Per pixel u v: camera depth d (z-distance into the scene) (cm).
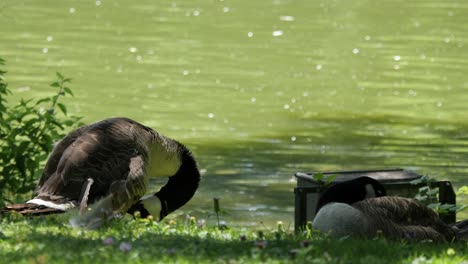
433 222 1001
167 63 2861
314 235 929
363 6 4241
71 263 723
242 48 3153
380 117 2212
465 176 1673
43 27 3519
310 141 1958
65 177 947
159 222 1021
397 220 974
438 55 3095
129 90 2447
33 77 2577
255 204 1487
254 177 1656
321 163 1777
